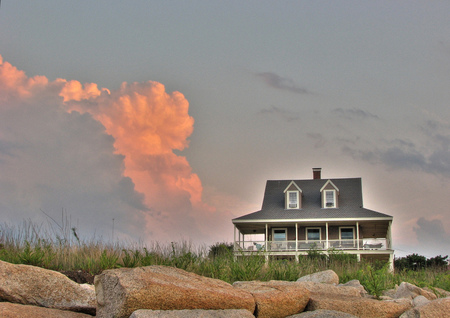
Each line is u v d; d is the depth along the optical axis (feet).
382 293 35.01
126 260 31.12
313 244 107.96
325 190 122.31
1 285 21.34
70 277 27.53
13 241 34.60
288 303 22.43
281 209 122.83
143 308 18.62
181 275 21.75
